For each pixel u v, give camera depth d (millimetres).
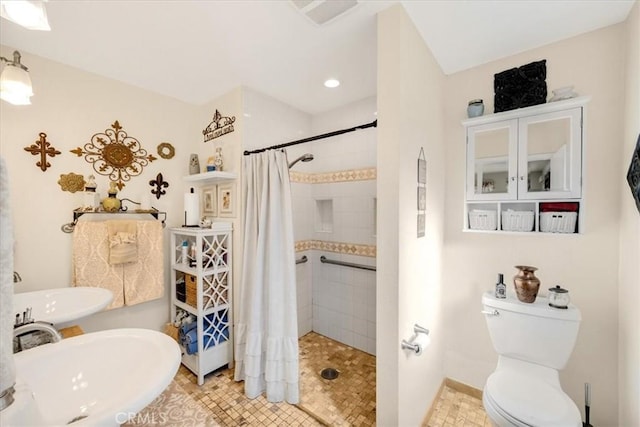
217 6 1252
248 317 1942
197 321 1933
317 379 1979
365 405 1710
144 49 1604
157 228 2074
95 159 1878
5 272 459
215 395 1810
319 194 2676
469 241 1844
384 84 1272
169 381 659
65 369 787
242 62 1758
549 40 1531
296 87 2129
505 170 1728
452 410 1709
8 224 456
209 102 2373
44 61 1669
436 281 1769
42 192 1662
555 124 1571
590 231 1461
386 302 1289
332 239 2590
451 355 1922
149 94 2152
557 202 1554
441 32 1449
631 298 1237
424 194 1537
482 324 1803
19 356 746
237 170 2102
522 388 1318
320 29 1428
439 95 1792
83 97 1824
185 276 2090
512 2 1234
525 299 1496
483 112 1745
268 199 1855
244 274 1953
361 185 2369
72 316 1223
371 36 1486
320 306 2693
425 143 1552
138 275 1968
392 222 1262
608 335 1413
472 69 1818
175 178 2316
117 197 1980
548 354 1415
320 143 2668
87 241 1757
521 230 1647
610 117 1406
